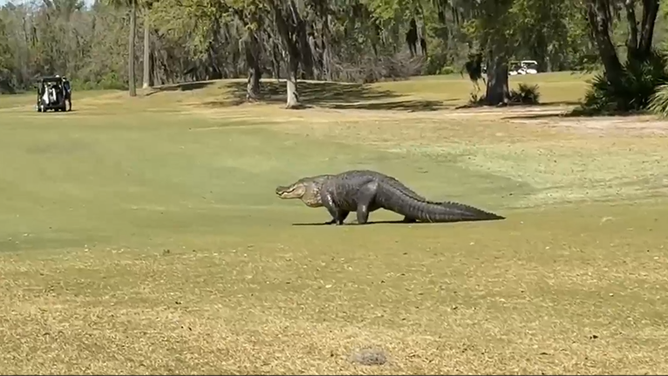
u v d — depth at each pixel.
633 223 18.77
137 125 52.06
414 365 9.19
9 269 14.80
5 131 47.50
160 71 111.50
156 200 26.83
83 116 64.44
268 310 11.68
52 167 33.31
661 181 27.14
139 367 9.08
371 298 12.34
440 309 11.70
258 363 9.22
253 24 72.19
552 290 12.71
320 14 70.56
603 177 28.70
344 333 10.48
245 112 66.19
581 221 19.30
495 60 63.75
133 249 16.94
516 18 54.44
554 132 40.09
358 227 19.28
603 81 52.06
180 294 12.69
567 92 76.12
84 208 24.94
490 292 12.62
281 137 41.94
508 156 33.72
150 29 101.44
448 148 36.47
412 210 19.73
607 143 35.41
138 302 12.21
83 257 16.03
